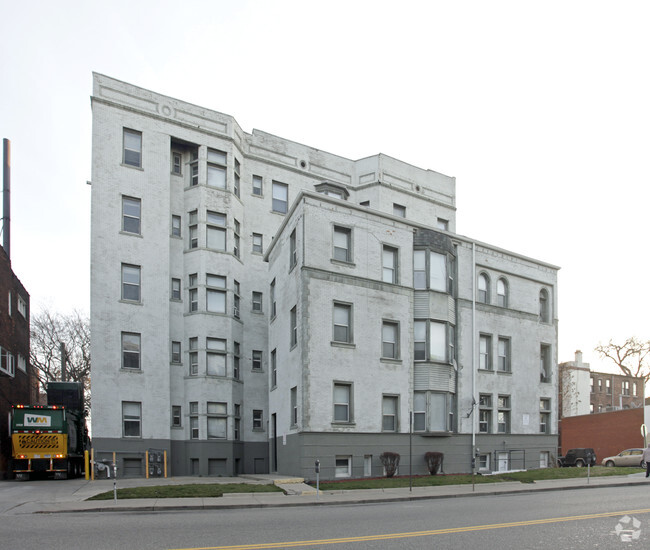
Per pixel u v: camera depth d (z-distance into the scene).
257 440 35.38
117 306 31.62
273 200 38.78
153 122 34.06
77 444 30.36
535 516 13.53
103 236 31.77
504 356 33.81
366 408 26.67
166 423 31.98
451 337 30.61
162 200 33.78
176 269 34.22
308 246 26.41
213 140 35.62
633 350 75.62
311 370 25.39
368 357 27.19
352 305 27.16
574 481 24.78
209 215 34.84
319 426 25.20
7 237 40.34
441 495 19.83
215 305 34.38
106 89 33.00
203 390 32.88
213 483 21.62
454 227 46.41
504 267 34.72
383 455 26.02
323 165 41.50
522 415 33.62
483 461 31.16
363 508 16.19
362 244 28.11
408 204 43.47
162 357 32.44
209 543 10.20
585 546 9.91
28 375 39.56
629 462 43.31
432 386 28.66
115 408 30.77
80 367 55.19
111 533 11.38
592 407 73.31
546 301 37.28
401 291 28.84
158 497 17.95
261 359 36.56
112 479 26.94
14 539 10.72
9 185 40.97
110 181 32.41
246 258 36.97
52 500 17.39
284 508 16.62
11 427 27.05
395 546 9.93
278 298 31.06
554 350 36.78
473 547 9.84
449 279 31.08
